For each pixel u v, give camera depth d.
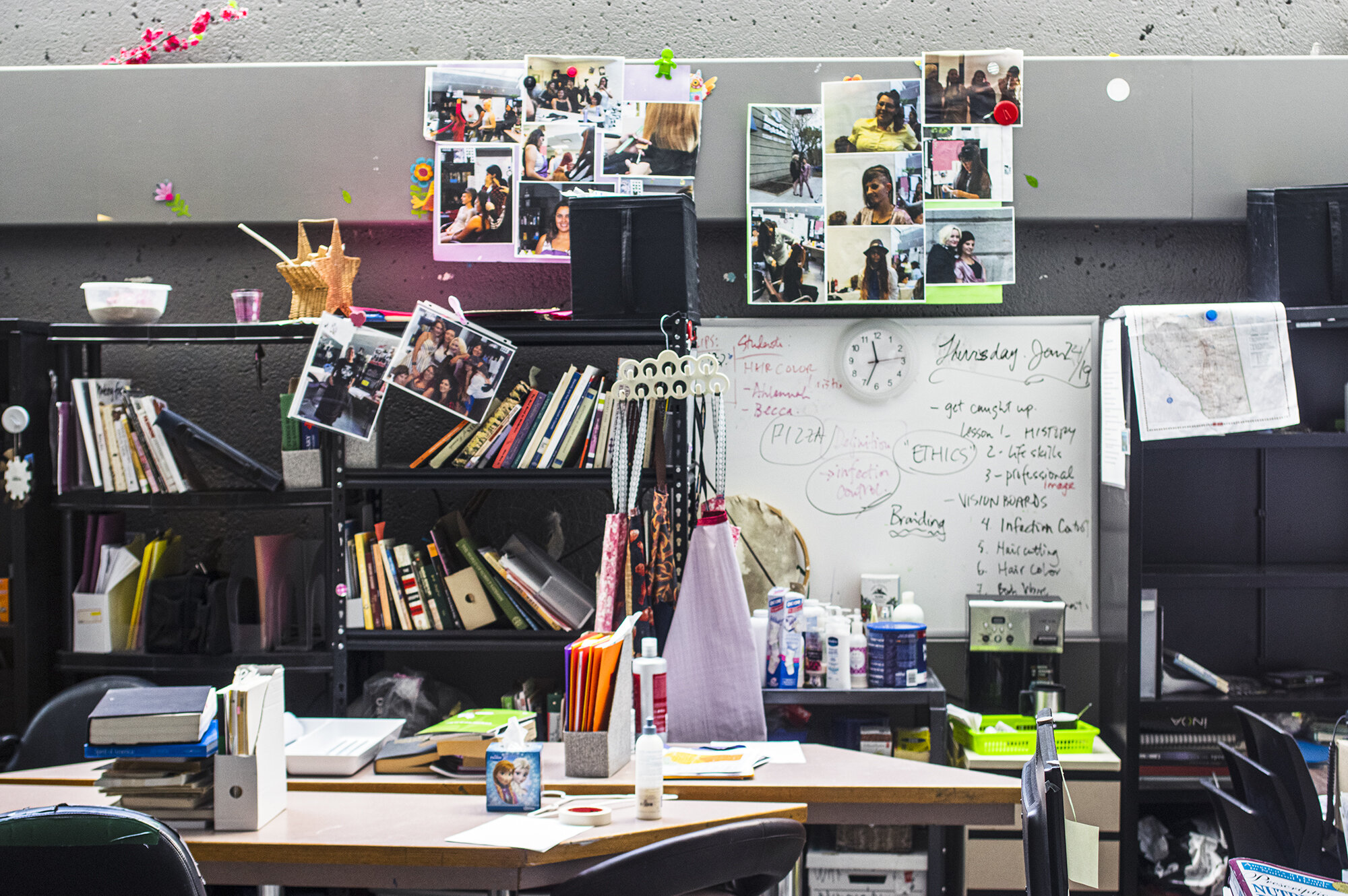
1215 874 2.73
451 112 3.05
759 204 3.03
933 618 3.08
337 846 1.71
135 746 1.80
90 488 2.84
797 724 2.86
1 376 2.88
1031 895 1.26
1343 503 3.04
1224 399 2.70
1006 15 3.10
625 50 3.13
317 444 2.81
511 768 1.89
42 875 1.43
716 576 2.43
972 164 3.01
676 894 1.53
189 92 3.08
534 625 2.76
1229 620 3.05
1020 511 3.07
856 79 3.03
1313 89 2.98
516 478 2.71
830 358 3.08
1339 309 2.67
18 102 3.11
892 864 2.68
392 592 2.78
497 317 2.69
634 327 2.63
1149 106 2.99
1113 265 3.09
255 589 2.82
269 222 3.09
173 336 2.75
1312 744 2.71
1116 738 2.85
